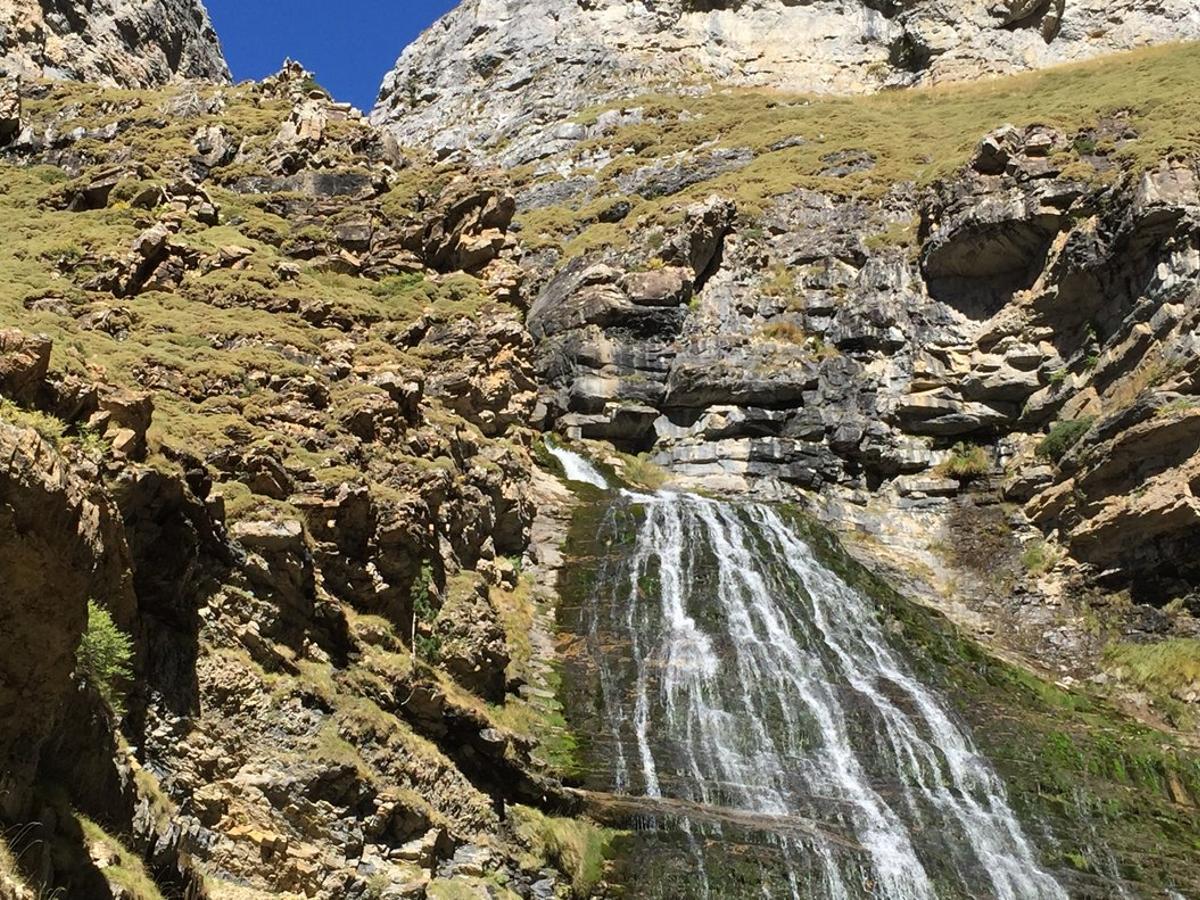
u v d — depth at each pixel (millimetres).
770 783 18328
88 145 32281
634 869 15805
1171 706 23562
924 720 20719
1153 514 25406
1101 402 29266
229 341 20922
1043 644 26078
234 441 16406
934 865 17062
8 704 10070
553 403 32406
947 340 32688
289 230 28922
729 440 32094
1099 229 30469
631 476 30750
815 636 23156
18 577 9797
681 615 22781
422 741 15070
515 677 19141
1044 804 19219
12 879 9062
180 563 13344
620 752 18219
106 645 11352
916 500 30875
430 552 17812
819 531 27281
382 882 13125
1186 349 26719
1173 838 19047
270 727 13375
